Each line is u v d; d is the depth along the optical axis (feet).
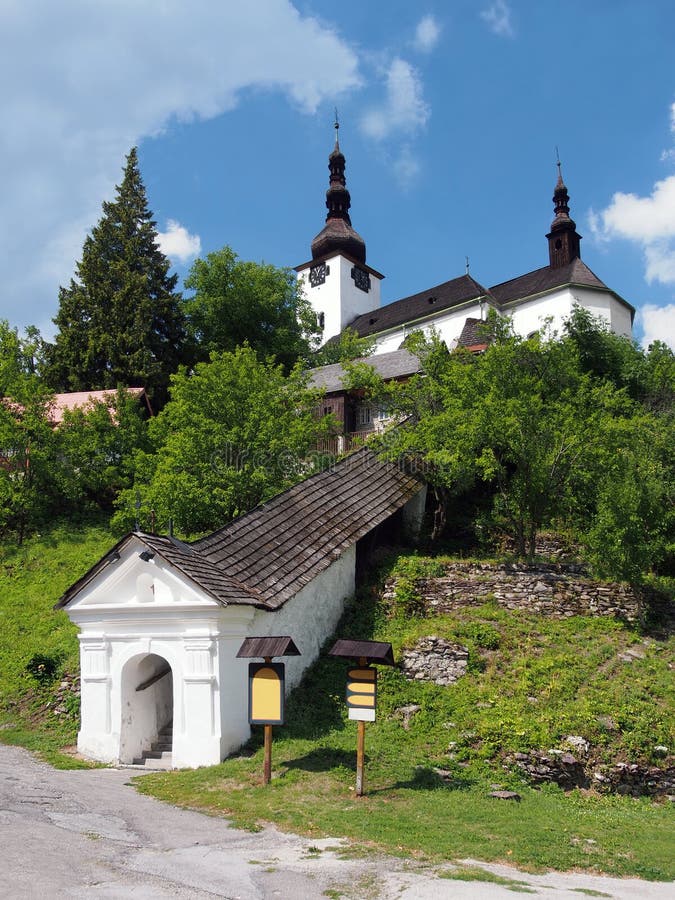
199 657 47.39
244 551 58.08
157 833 32.63
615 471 71.67
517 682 55.31
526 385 82.38
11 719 56.59
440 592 69.21
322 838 32.83
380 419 118.52
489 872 28.99
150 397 143.02
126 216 163.43
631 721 49.67
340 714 54.03
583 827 37.45
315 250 242.99
